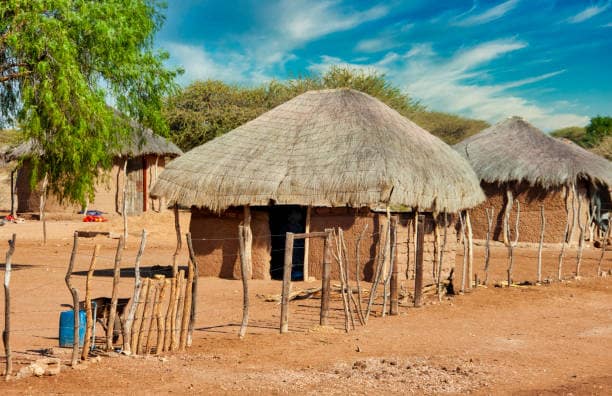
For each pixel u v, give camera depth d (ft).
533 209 93.50
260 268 59.47
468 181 66.23
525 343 34.88
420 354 31.53
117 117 66.13
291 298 48.57
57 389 24.48
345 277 41.45
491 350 32.81
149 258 75.20
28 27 55.36
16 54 56.59
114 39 59.67
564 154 93.71
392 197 53.47
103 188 110.83
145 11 65.62
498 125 103.24
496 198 96.07
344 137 58.85
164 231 99.50
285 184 56.85
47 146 59.41
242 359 30.25
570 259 78.59
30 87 56.08
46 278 57.62
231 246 60.13
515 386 25.79
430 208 59.26
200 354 31.17
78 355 29.25
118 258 30.81
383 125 60.59
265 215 59.98
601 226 100.58
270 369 28.27
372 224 57.06
